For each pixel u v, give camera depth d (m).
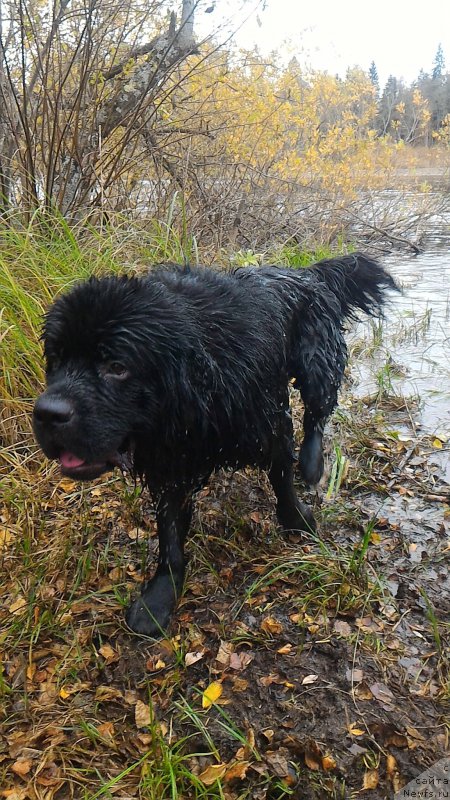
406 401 1.63
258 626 0.92
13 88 1.85
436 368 1.85
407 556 1.06
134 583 1.01
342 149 3.38
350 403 1.64
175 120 2.31
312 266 1.30
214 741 0.76
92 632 0.92
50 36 1.82
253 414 0.90
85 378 0.76
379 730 0.76
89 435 0.75
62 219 1.67
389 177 3.96
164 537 0.94
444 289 2.68
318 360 1.19
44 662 0.88
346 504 1.21
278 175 3.05
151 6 2.04
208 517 1.14
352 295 1.35
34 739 0.77
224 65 2.47
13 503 1.17
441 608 0.95
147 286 0.81
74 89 2.11
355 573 0.98
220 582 1.00
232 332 0.86
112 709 0.81
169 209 2.04
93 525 1.14
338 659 0.85
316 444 1.25
